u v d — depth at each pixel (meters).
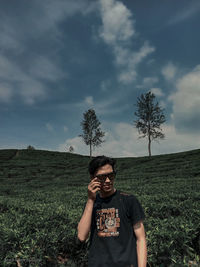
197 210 5.02
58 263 3.64
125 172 28.70
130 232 1.84
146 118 40.25
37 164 40.66
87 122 46.06
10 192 17.44
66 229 4.15
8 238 3.61
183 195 7.95
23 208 6.72
